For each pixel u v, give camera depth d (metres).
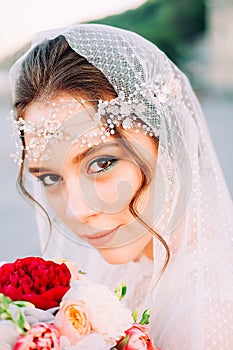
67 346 1.07
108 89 1.42
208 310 1.36
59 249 1.69
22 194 1.66
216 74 17.58
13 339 1.06
